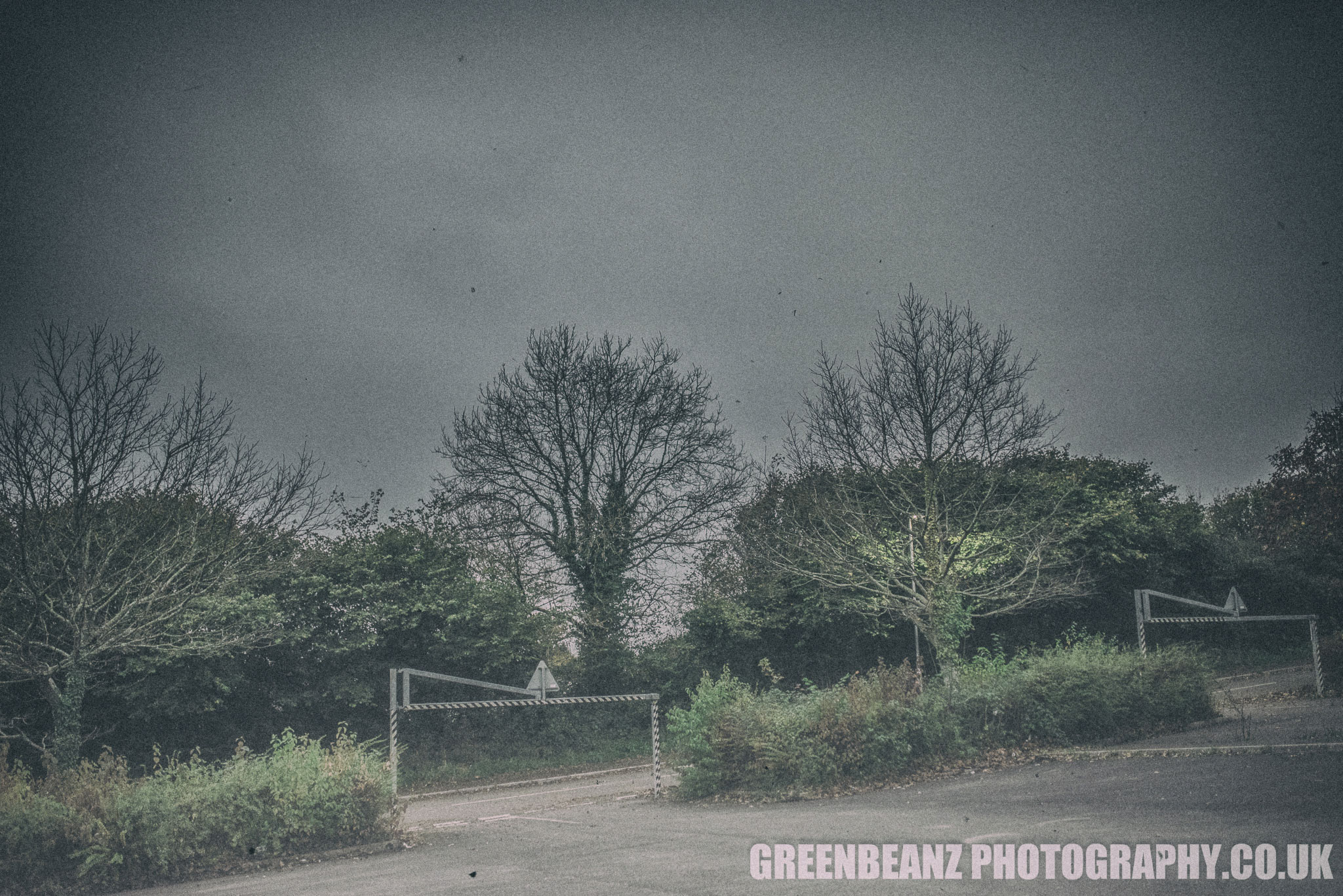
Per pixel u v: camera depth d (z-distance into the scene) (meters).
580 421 30.44
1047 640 34.53
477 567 29.36
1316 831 9.29
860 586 23.50
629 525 30.48
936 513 21.94
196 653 20.42
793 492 25.03
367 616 24.67
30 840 10.76
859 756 15.59
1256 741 15.58
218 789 12.03
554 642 29.31
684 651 31.23
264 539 19.88
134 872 11.18
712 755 16.09
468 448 30.22
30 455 17.41
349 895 9.57
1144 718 18.45
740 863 9.80
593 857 10.88
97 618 18.22
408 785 23.73
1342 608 42.22
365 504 27.97
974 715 17.28
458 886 9.65
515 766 26.27
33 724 20.81
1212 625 39.19
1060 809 11.62
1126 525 34.81
